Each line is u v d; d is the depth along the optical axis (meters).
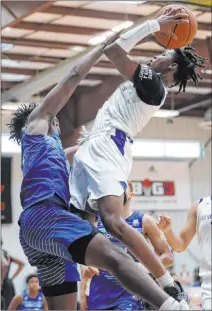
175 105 8.82
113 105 2.70
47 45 7.89
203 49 7.39
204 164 9.97
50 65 8.09
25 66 8.09
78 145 3.04
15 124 2.93
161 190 9.98
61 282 2.87
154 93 2.59
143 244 2.44
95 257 2.36
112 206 2.48
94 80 8.02
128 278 2.28
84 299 4.55
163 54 2.79
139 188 9.89
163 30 2.68
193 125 9.59
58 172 2.60
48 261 2.76
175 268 9.17
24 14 6.59
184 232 3.52
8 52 7.95
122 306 3.55
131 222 3.65
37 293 6.09
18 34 7.56
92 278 3.70
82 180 2.63
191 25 2.73
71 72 2.62
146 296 2.26
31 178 2.58
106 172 2.54
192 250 9.37
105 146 2.60
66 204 2.57
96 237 2.38
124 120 2.64
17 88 7.68
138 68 2.58
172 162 10.03
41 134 2.65
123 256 2.33
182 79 2.79
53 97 2.63
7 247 8.18
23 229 2.53
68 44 8.00
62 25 7.50
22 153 2.71
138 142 9.38
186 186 10.18
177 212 10.19
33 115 2.70
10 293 6.17
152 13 6.31
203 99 8.77
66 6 6.95
